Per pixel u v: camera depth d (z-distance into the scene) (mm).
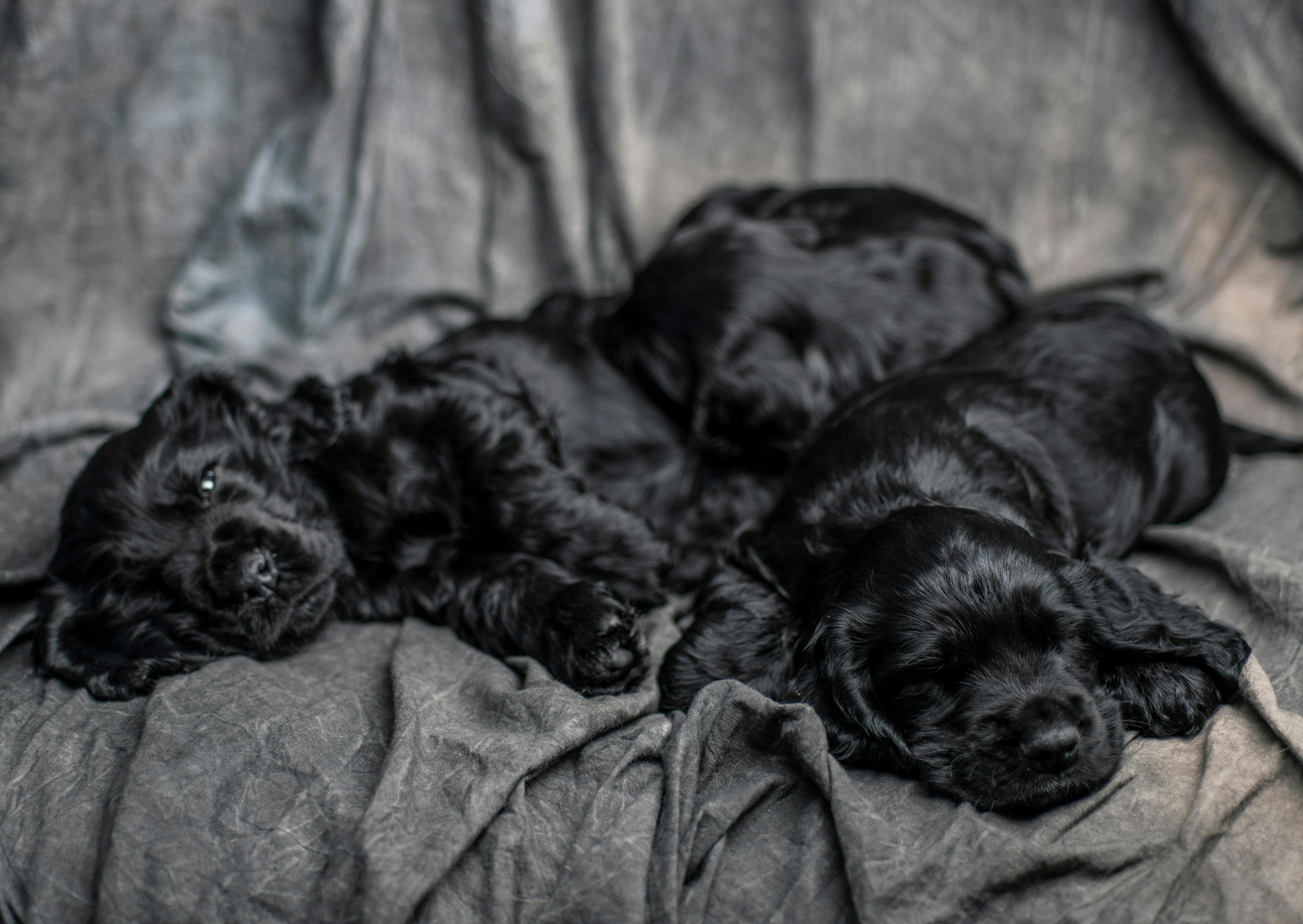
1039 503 736
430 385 836
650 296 879
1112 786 642
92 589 757
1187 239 966
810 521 741
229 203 977
